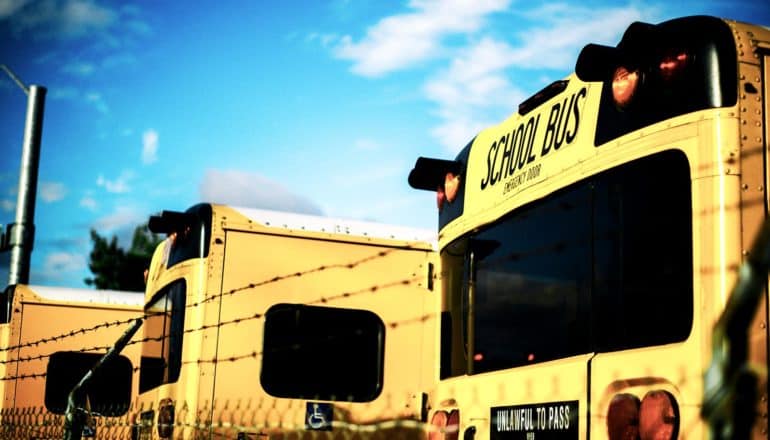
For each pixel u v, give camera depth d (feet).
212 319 21.56
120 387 31.63
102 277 90.89
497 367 14.89
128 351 31.99
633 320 11.66
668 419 10.57
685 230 10.82
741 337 6.89
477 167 16.55
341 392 22.20
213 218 22.07
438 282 17.43
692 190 10.66
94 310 32.94
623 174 12.05
